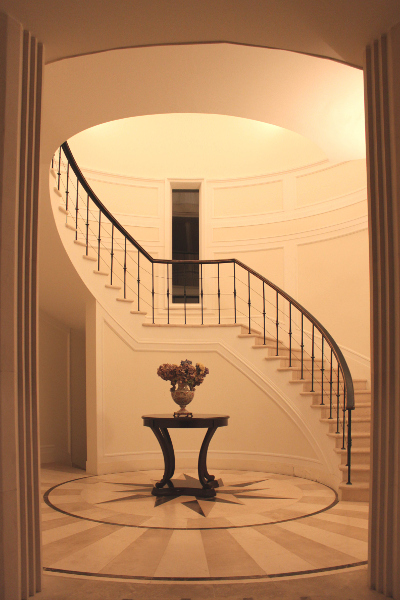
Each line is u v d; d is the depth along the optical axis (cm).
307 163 771
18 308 266
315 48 314
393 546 256
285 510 411
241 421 604
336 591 257
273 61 355
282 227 783
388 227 276
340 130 456
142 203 824
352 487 446
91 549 316
